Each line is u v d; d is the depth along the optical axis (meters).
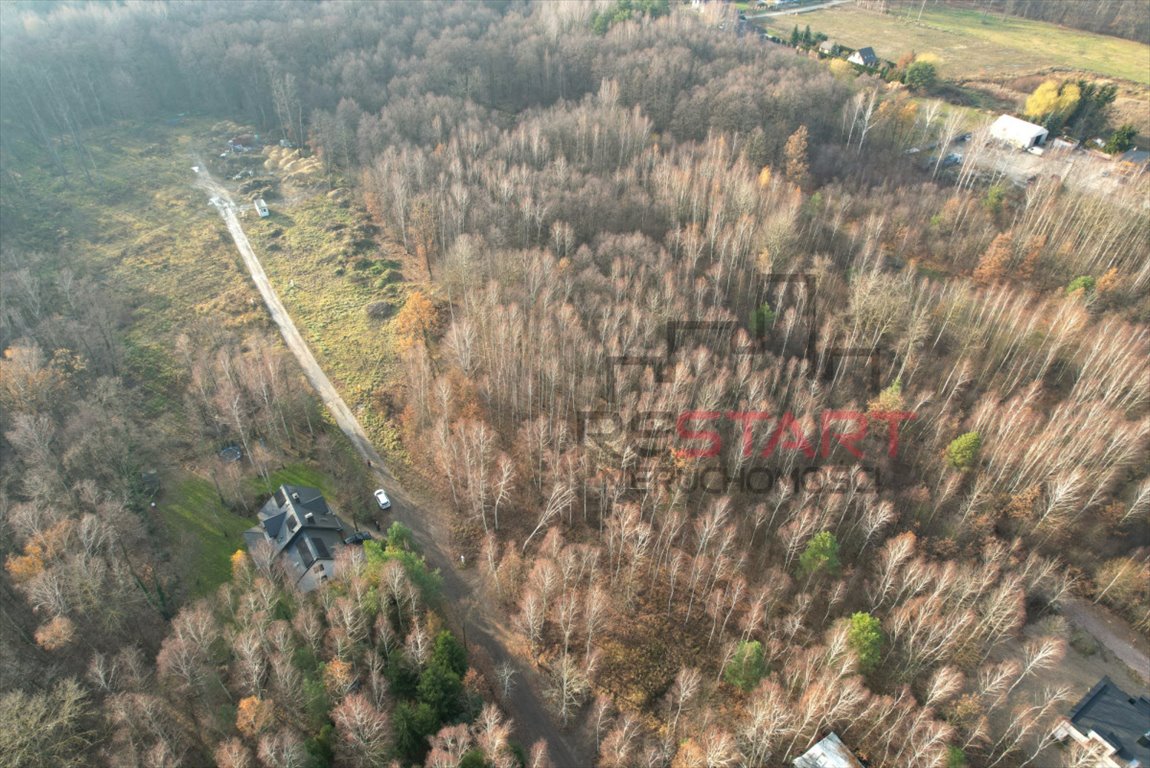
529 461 112.12
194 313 144.00
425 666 79.06
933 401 121.81
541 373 116.88
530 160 175.50
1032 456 106.25
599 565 101.06
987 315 133.12
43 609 86.19
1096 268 147.00
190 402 118.06
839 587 93.56
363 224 173.88
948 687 80.38
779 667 88.81
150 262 158.25
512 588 96.56
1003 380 128.00
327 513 104.25
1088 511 108.19
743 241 140.12
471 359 123.06
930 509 107.00
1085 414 112.75
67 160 192.62
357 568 83.62
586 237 152.62
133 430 112.81
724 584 98.56
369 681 77.56
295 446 117.88
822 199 162.00
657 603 97.19
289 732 68.75
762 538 105.88
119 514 92.88
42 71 199.62
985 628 93.62
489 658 90.31
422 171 163.25
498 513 108.81
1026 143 196.50
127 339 135.75
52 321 126.69
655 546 102.25
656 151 174.00
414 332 136.00
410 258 163.75
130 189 184.00
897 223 160.12
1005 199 170.62
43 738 71.00
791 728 78.06
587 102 196.38
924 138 197.62
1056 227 151.88
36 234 163.00
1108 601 102.94
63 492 96.19
